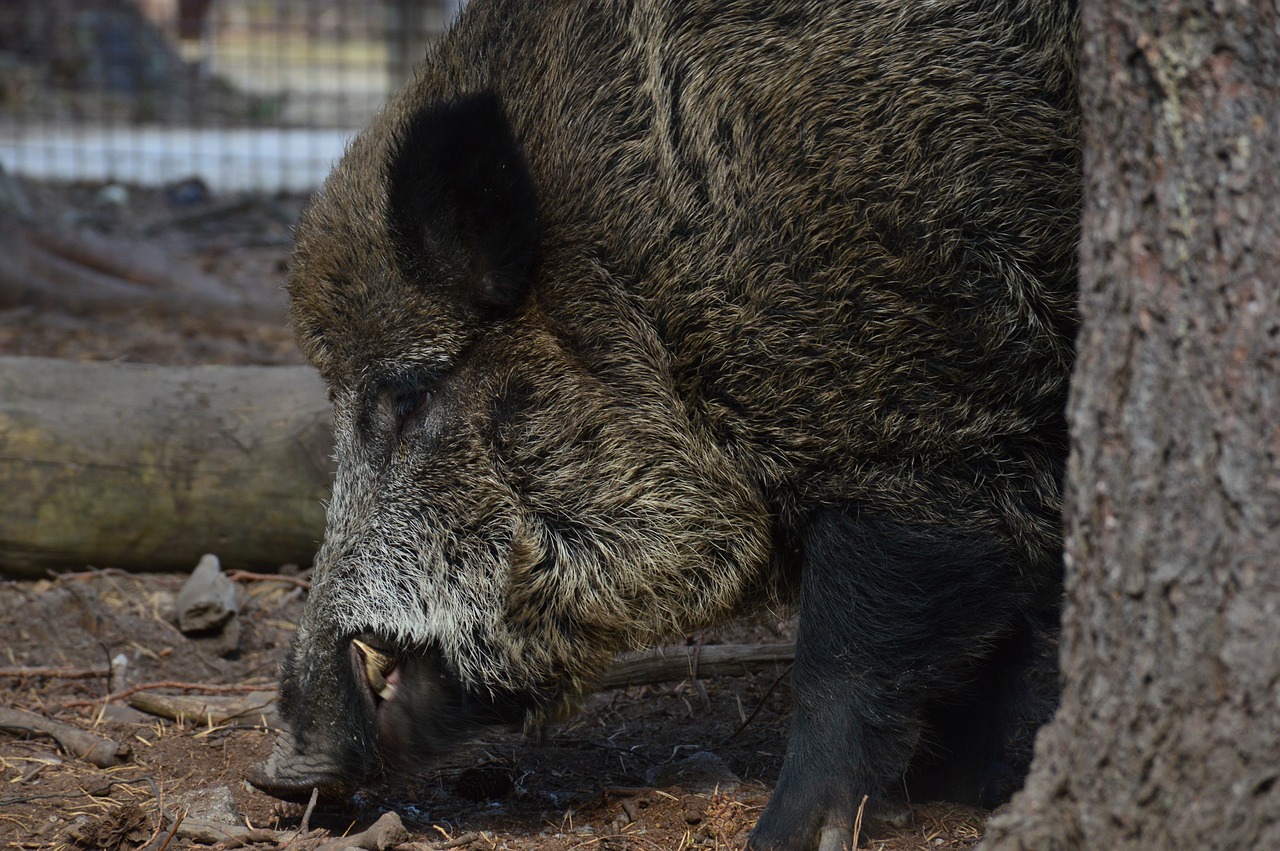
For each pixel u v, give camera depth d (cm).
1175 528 416
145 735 805
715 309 624
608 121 639
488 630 662
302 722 667
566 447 650
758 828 623
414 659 666
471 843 645
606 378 645
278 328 1784
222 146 3166
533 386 650
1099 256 439
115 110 3641
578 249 638
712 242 621
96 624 959
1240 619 404
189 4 4669
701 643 898
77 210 2462
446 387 656
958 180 602
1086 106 445
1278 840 395
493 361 652
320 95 4028
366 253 654
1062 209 604
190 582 980
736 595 669
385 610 663
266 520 1047
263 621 996
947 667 639
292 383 1080
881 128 605
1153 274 423
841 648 633
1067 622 454
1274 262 403
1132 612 426
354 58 4447
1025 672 739
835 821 620
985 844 460
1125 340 430
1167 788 415
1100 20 434
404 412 665
